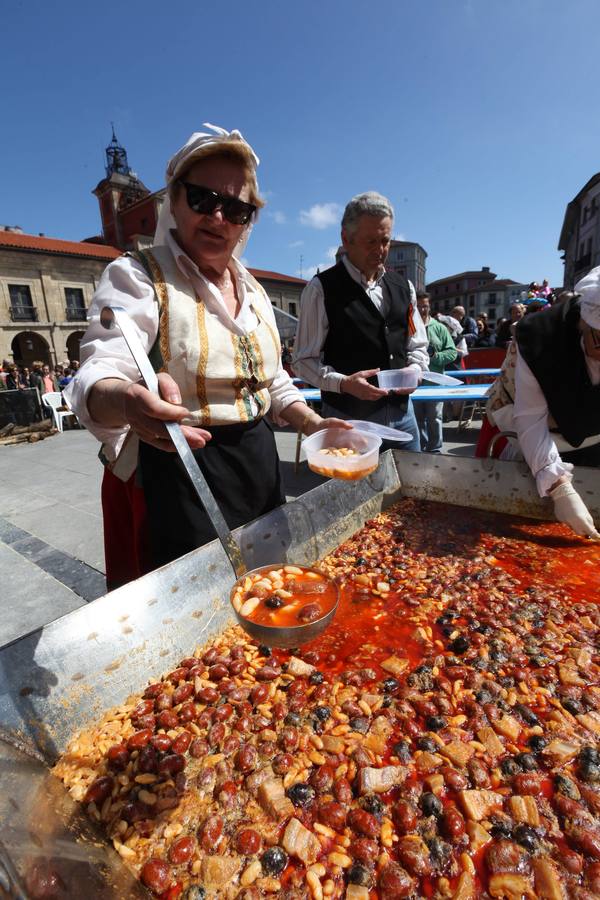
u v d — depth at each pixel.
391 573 1.67
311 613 0.93
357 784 0.94
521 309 8.41
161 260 1.34
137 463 1.45
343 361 2.71
